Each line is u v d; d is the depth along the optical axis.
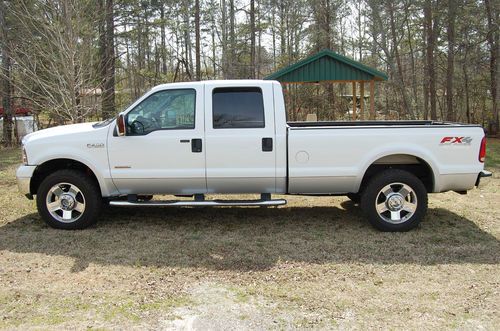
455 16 20.11
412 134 5.34
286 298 3.72
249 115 5.39
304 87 23.91
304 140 5.35
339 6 27.75
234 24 30.25
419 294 3.79
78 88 12.97
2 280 4.11
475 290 3.86
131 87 23.06
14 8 15.86
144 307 3.56
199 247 5.00
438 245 5.04
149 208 6.76
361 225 5.84
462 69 21.59
